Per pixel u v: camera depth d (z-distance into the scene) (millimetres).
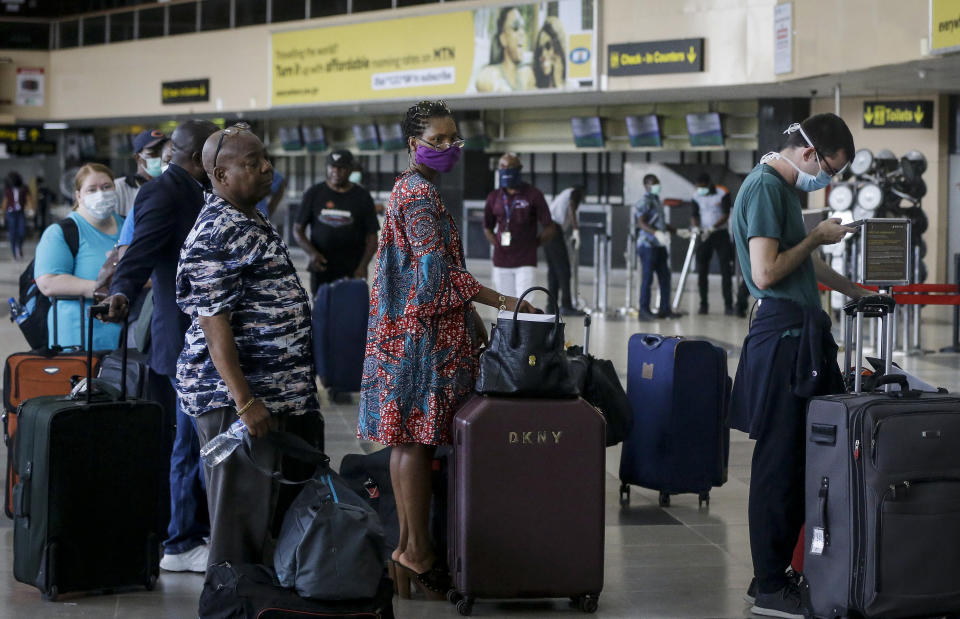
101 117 30984
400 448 4340
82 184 5609
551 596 4176
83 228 5664
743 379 4289
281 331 3920
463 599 4172
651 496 6156
